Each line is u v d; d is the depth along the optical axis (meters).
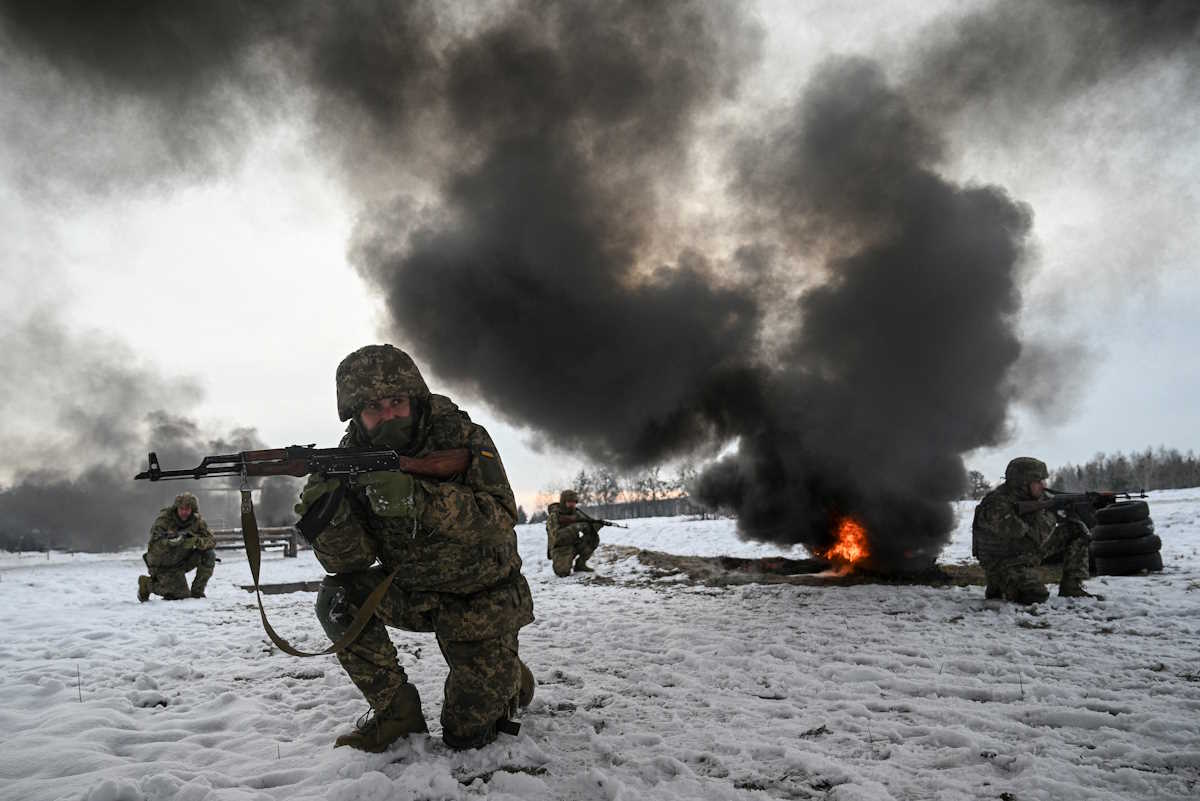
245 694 4.64
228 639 6.74
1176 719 3.50
